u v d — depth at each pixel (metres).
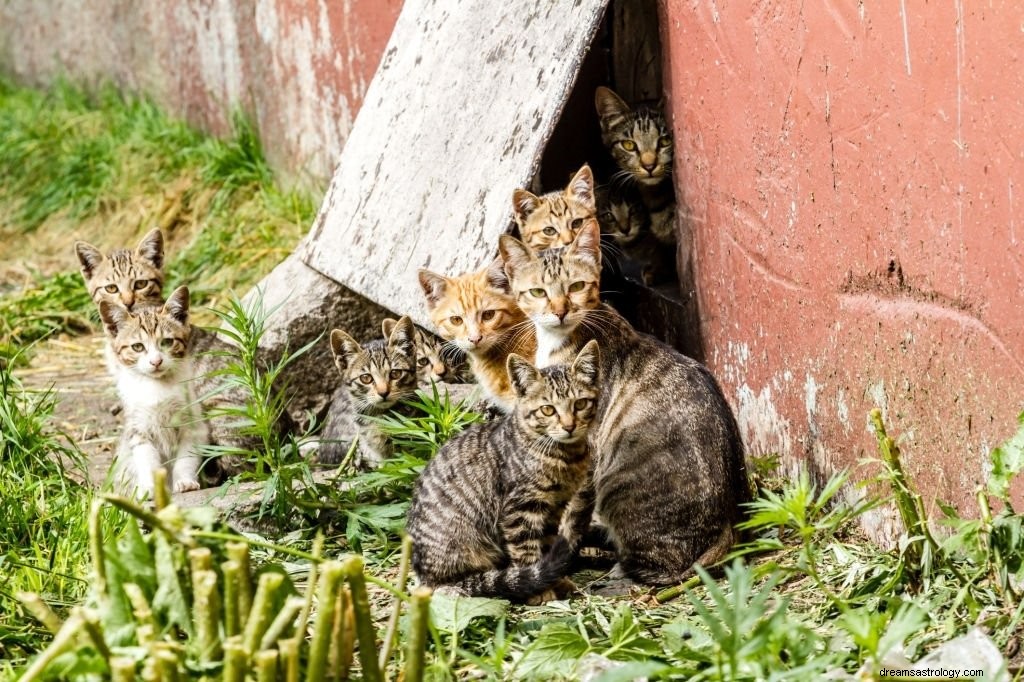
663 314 9.74
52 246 15.70
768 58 7.71
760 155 7.94
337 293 10.41
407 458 7.98
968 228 6.07
